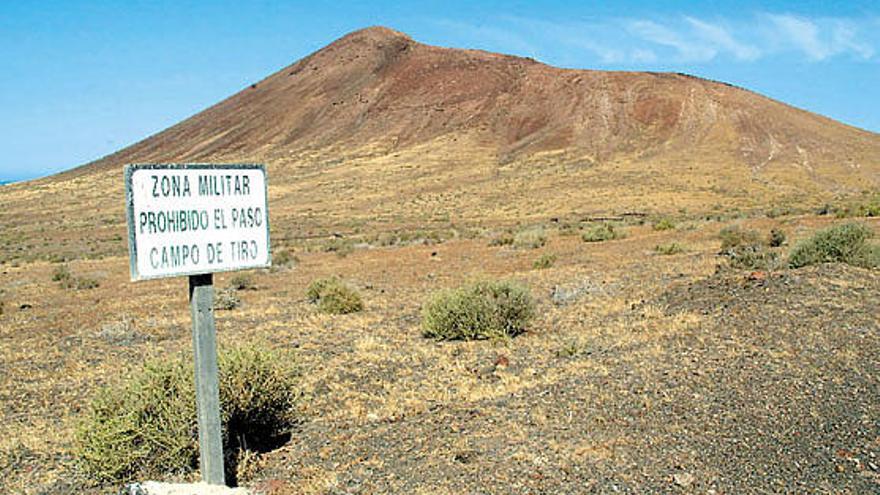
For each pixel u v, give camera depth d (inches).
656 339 441.4
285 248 1753.2
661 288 636.7
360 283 904.3
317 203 3233.3
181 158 5039.4
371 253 1427.2
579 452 265.9
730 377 346.3
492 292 526.6
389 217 2728.8
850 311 449.7
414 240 1739.7
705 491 232.5
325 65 6013.8
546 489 237.6
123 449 268.4
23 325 703.1
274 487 253.1
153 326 641.0
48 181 5064.0
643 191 2832.2
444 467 261.1
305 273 1091.3
